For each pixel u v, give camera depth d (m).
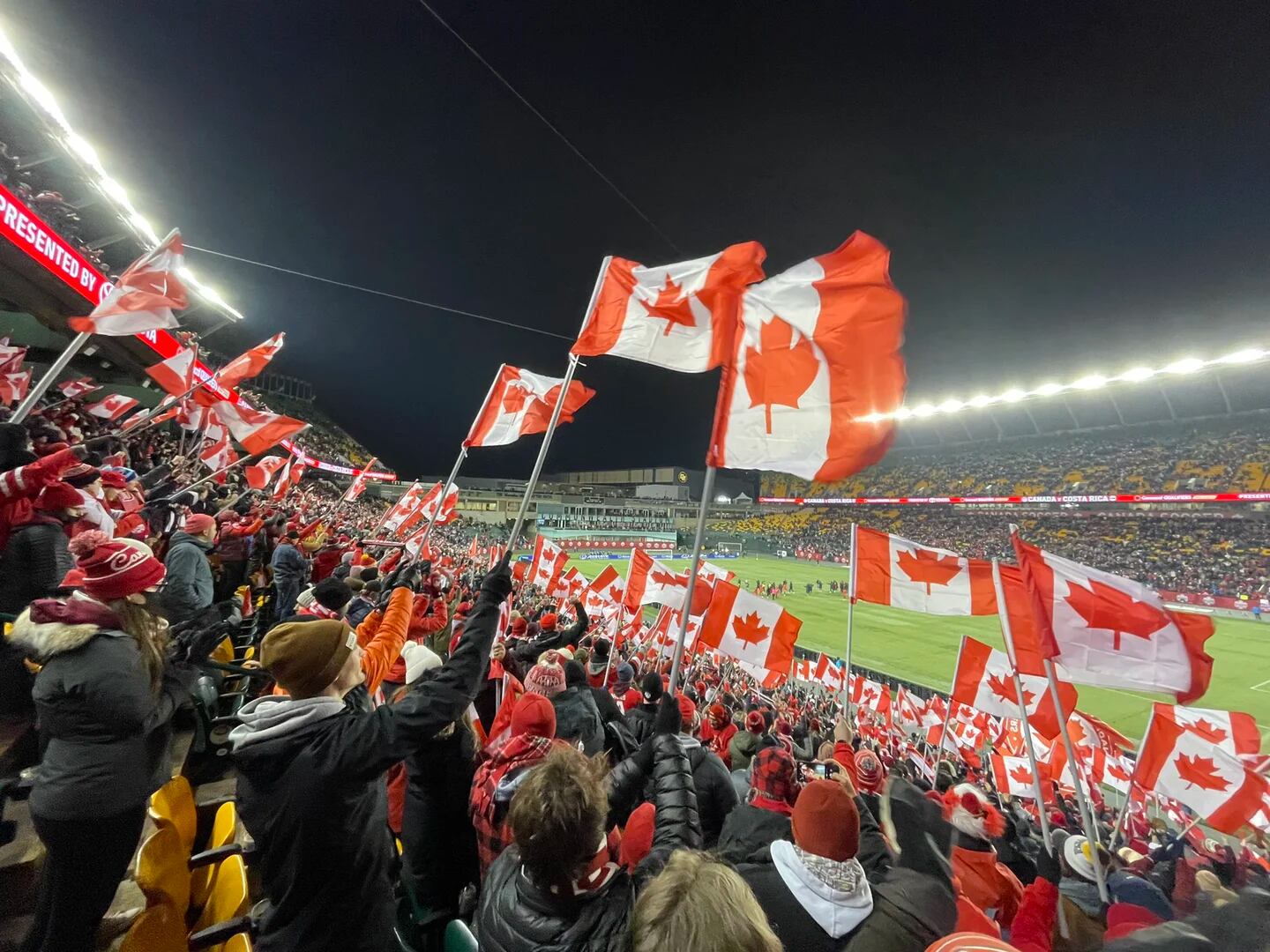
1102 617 5.46
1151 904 3.67
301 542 11.06
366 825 2.00
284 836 1.92
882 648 27.20
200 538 3.96
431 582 8.37
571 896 1.76
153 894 2.50
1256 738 6.57
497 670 5.67
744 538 73.50
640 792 3.15
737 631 8.36
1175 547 43.47
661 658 11.21
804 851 2.01
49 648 2.14
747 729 6.41
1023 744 10.87
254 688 4.91
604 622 13.55
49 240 9.47
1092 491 55.47
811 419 3.51
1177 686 5.24
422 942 2.67
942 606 8.14
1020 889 3.26
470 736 2.95
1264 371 51.53
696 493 102.44
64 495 3.25
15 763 3.05
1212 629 5.24
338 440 64.12
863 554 8.51
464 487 73.44
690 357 3.79
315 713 2.02
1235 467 48.50
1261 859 5.50
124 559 2.28
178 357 6.44
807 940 1.88
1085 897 4.06
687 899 1.41
